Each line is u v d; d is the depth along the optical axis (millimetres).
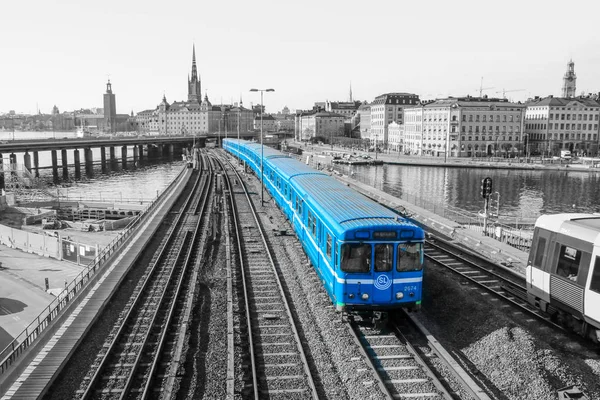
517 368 15562
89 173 145750
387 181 113125
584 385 15070
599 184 113250
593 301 16812
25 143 128000
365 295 18547
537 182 115688
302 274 25750
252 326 19484
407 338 18250
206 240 35219
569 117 163750
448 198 93062
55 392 15203
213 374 15945
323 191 25938
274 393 14688
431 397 14398
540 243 19750
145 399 14633
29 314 33281
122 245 32625
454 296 21812
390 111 193250
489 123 154875
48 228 63188
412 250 18656
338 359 16656
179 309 21812
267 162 53125
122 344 18469
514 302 21234
